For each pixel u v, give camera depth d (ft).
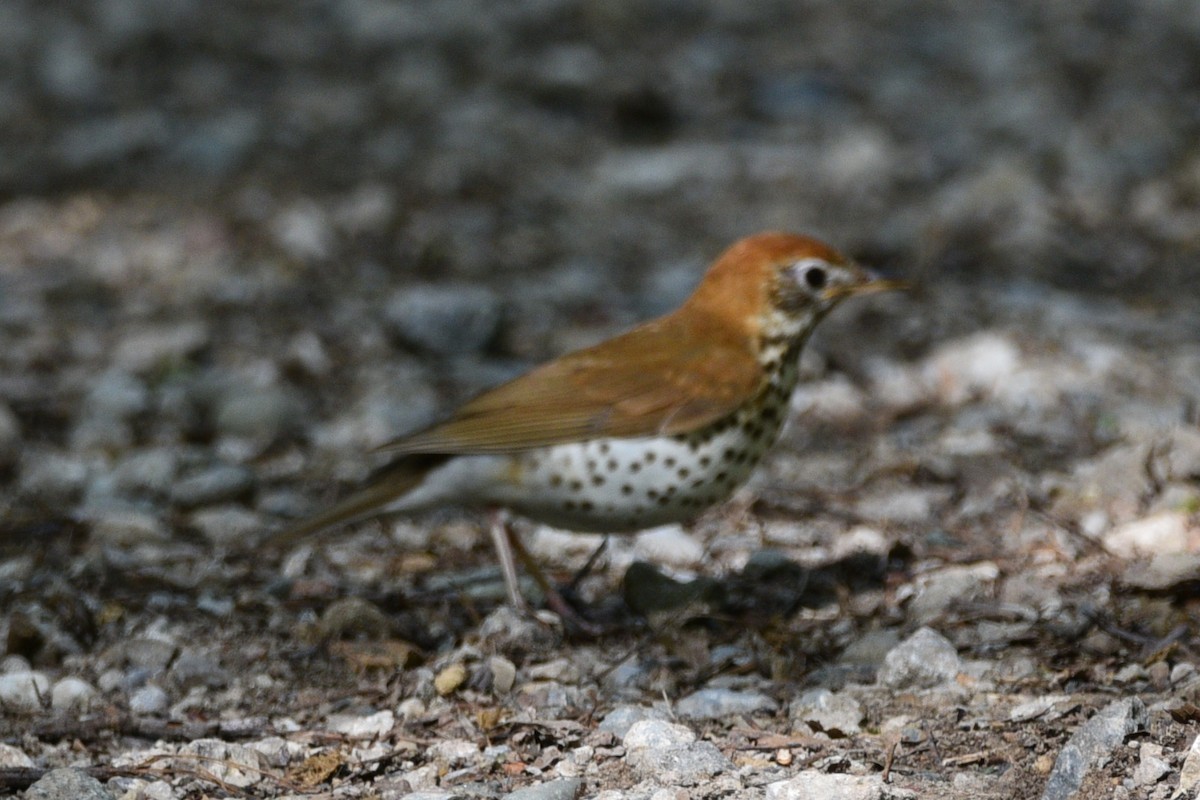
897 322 53.72
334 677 29.53
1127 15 101.09
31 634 30.53
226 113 82.99
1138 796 22.81
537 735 26.22
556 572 34.99
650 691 28.37
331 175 72.95
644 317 55.83
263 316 55.47
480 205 68.90
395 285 59.11
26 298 57.31
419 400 47.88
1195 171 69.46
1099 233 62.85
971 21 100.17
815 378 48.65
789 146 76.64
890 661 27.89
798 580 33.55
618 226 66.74
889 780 24.02
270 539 31.35
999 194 66.33
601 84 84.89
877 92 85.20
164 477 41.45
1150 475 37.09
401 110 83.51
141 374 49.93
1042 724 25.62
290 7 105.09
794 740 25.58
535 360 51.75
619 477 30.50
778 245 31.73
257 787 24.77
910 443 42.45
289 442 44.86
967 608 30.81
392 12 101.14
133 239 63.87
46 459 43.09
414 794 23.76
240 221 65.77
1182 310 53.88
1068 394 44.55
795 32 97.96
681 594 31.73
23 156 75.77
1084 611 29.81
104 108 84.28
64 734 26.63
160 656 30.17
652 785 24.21
